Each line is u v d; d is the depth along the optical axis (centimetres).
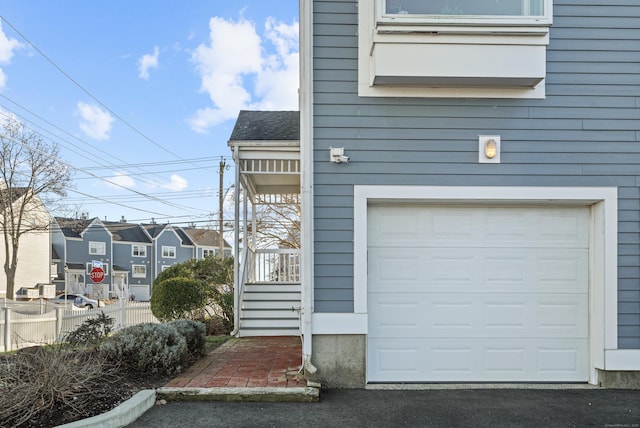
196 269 1141
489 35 454
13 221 2495
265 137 804
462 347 486
